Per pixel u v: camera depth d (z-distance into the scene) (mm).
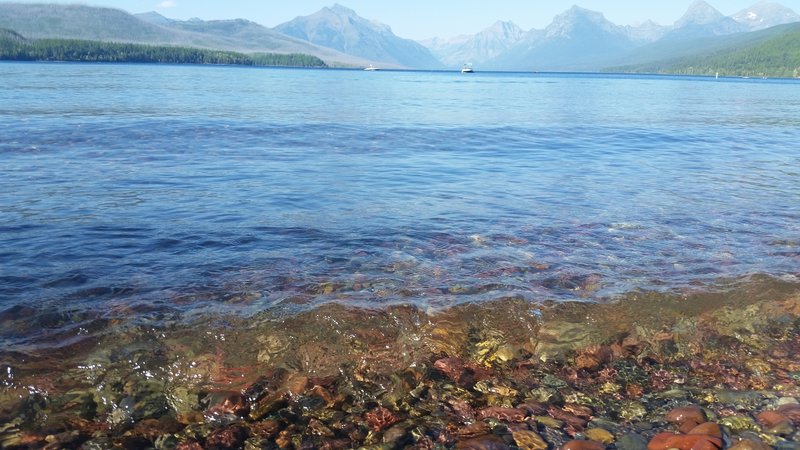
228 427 5344
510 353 6699
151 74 107312
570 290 8117
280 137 22312
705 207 12625
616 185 14898
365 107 40000
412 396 5910
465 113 36875
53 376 5793
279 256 8945
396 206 12172
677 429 5406
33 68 125562
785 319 7617
